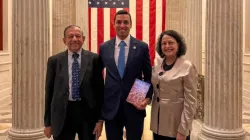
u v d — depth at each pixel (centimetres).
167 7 802
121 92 320
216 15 454
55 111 316
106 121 328
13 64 452
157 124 300
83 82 315
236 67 454
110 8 812
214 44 458
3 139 579
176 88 287
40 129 458
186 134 282
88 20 810
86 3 769
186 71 283
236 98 457
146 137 469
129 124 322
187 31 683
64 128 320
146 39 822
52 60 325
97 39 814
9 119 741
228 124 455
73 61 319
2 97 927
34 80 448
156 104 301
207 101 475
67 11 780
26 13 439
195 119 631
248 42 958
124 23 319
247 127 663
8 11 982
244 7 966
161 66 301
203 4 1020
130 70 320
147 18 819
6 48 984
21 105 450
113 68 322
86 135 321
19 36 441
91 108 318
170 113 291
